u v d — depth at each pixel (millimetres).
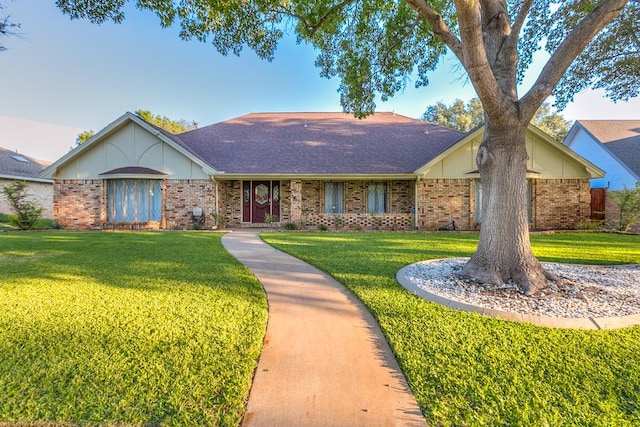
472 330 3527
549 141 14062
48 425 2078
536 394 2422
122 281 5410
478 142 14359
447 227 14398
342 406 2312
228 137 17578
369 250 8633
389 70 9812
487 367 2781
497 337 3355
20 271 6059
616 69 10430
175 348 3078
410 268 6359
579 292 4797
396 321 3785
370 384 2578
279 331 3576
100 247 8891
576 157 14070
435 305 4324
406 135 17656
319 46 9336
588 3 7691
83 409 2223
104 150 14453
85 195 14336
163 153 14484
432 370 2738
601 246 9477
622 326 3650
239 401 2334
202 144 16703
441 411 2250
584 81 10953
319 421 2166
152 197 14430
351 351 3119
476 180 14477
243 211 16250
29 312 3969
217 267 6488
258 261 7230
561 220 14344
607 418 2174
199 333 3414
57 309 4074
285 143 16938
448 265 6621
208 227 14531
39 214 14445
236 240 10742
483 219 5699
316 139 17328
